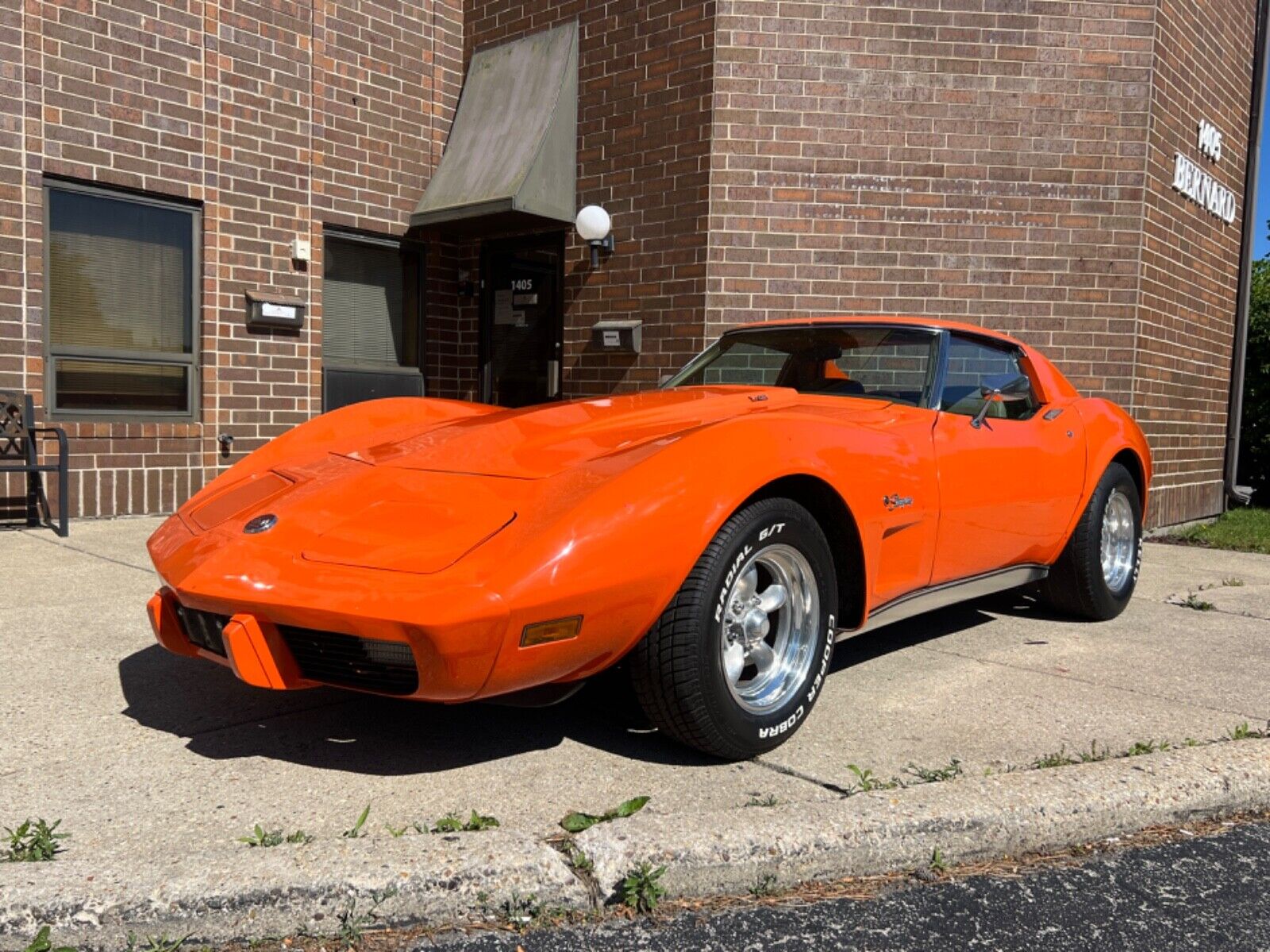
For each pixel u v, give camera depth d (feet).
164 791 7.53
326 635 7.34
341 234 24.97
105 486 20.70
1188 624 13.93
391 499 8.13
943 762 8.33
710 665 7.73
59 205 20.11
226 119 22.27
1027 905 6.34
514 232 25.89
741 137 21.65
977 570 11.41
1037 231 21.76
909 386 11.41
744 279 21.81
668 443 8.03
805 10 21.49
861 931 6.01
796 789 7.73
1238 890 6.57
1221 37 24.94
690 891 6.38
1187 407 25.04
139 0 20.75
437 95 26.58
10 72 19.03
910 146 21.68
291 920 5.82
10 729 8.78
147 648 11.39
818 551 8.66
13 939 5.58
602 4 23.71
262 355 23.20
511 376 26.55
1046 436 12.35
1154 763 7.95
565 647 7.18
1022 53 21.58
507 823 7.04
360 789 7.64
